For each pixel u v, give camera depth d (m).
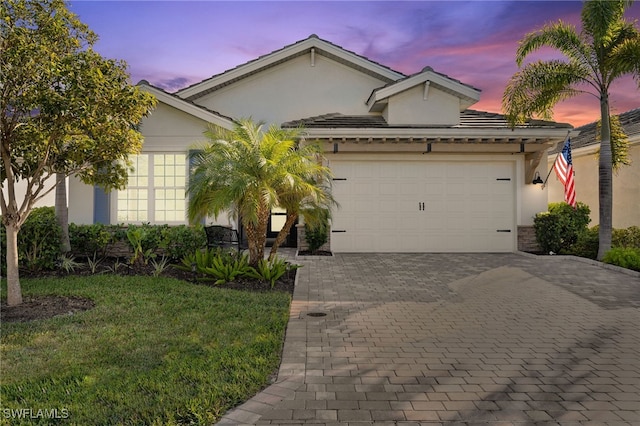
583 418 3.66
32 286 8.12
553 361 4.93
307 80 16.73
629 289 8.62
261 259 9.25
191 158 12.80
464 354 5.12
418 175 13.83
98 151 7.33
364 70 16.62
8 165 6.80
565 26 12.37
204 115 12.82
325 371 4.59
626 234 12.70
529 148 13.38
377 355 5.07
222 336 5.51
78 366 4.53
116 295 7.48
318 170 9.52
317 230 12.90
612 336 5.81
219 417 3.62
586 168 17.92
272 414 3.69
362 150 13.35
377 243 13.81
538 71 12.57
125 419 3.51
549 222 13.15
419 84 14.06
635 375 4.54
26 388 4.02
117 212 13.21
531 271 10.55
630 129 16.22
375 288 8.67
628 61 11.59
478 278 9.71
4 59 6.21
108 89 6.71
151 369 4.47
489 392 4.14
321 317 6.62
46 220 9.99
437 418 3.65
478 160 13.78
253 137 8.99
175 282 8.53
